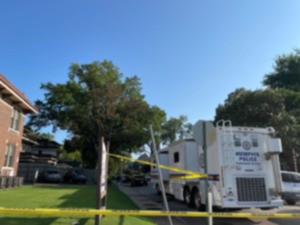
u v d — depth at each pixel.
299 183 15.49
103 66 39.97
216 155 10.64
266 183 10.48
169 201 16.27
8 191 15.48
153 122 38.28
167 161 17.27
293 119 28.41
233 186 10.15
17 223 7.04
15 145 23.56
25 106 24.23
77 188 20.06
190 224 9.70
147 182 33.88
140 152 46.16
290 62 45.59
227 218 11.02
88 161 41.56
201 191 11.88
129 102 36.78
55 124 38.50
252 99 30.17
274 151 10.52
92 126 37.28
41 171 32.75
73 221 7.52
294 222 10.36
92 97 35.75
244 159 10.51
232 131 10.70
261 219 10.85
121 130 36.91
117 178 45.09
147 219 9.70
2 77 17.86
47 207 10.14
